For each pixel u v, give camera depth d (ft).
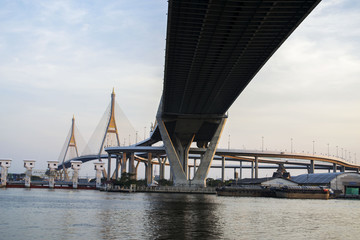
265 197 440.86
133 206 245.45
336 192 470.80
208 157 469.57
